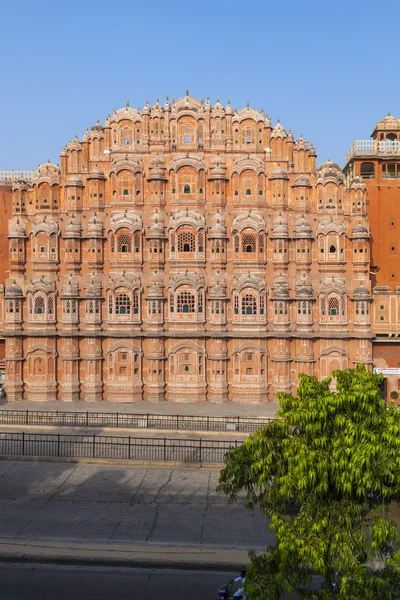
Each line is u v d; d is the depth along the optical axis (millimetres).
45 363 58375
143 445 40844
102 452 42500
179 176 58625
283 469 22172
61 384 58688
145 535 29953
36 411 52781
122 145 59469
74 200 59125
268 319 58281
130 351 58031
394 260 66062
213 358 57656
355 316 57531
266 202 59031
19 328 58688
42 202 59562
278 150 58875
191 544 29000
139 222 58281
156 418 51438
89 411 53156
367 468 19531
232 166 58938
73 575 26406
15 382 58344
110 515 32375
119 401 57906
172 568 27094
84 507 33438
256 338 57625
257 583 19219
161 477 38250
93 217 58844
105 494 35344
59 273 59281
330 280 57688
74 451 42656
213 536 29938
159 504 33969
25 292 58906
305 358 57531
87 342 58438
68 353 58281
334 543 19578
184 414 52750
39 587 25328
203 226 57938
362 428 20406
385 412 21516
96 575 26422
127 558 27359
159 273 58281
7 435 47469
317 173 60000
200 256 58156
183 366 58188
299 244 58219
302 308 57625
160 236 58062
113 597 24578
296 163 59250
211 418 51156
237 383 57875
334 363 57625
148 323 58406
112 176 58875
